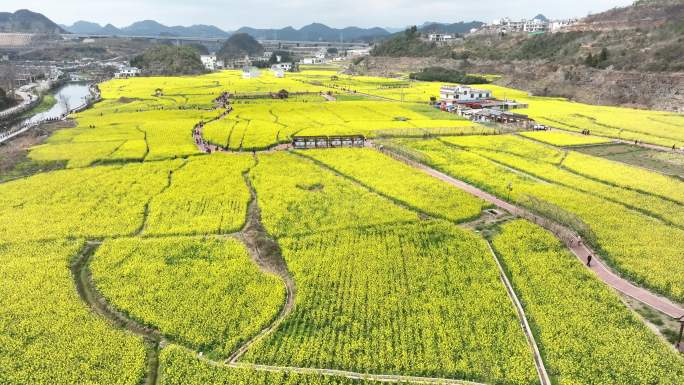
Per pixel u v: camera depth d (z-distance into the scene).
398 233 48.03
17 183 62.97
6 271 39.72
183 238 46.72
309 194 59.59
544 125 104.88
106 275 39.59
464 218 52.19
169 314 34.34
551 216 50.50
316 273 39.75
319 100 147.00
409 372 29.28
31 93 176.88
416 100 146.88
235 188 61.22
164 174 67.19
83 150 81.00
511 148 84.31
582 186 63.28
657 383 28.20
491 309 35.03
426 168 72.56
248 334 32.25
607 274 41.00
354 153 79.88
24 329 32.50
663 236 47.50
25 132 101.00
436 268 41.03
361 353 30.52
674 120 111.00
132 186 61.94
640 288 39.00
